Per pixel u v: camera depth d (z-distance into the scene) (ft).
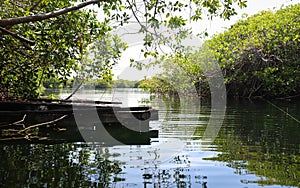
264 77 53.21
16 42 23.15
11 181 10.27
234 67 56.29
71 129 20.70
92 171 11.62
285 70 53.72
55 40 23.13
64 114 21.36
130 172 11.57
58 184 10.11
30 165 12.15
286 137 17.99
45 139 17.39
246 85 57.93
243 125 22.66
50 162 12.65
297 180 10.60
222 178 10.88
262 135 18.65
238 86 58.18
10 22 15.72
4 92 25.86
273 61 55.06
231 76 53.78
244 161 13.07
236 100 51.37
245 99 54.54
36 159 13.05
